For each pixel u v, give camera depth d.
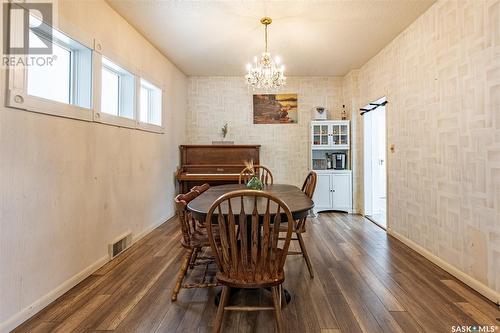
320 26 3.14
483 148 2.02
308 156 5.24
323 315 1.77
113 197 2.76
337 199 4.91
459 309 1.83
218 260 1.54
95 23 2.46
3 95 1.59
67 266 2.10
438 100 2.55
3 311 1.58
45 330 1.61
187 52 4.00
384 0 2.59
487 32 1.97
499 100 1.88
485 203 2.01
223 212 1.69
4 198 1.59
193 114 5.27
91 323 1.68
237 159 4.84
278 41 3.59
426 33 2.75
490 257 1.96
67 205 2.10
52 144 1.96
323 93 5.25
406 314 1.77
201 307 1.88
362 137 4.70
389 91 3.60
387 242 3.25
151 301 1.94
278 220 1.51
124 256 2.79
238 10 2.80
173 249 3.00
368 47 3.76
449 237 2.41
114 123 2.75
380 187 5.80
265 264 1.52
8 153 1.62
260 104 5.27
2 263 1.58
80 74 2.41
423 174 2.81
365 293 2.05
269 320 1.73
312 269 2.47
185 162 4.81
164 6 2.72
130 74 3.18
